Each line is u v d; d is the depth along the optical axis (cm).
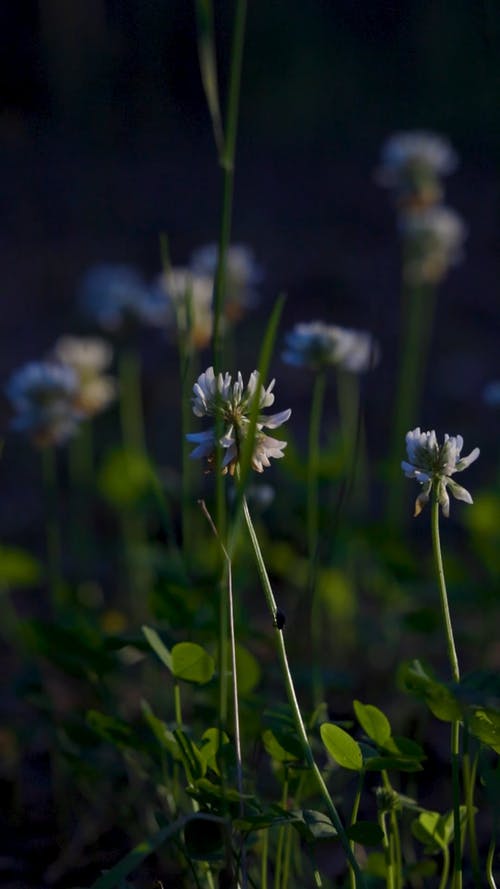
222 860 56
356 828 54
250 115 329
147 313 89
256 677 60
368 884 59
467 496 54
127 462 88
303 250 216
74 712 71
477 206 232
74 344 79
